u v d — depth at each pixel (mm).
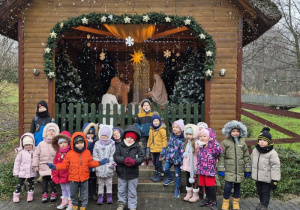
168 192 6504
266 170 5398
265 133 5445
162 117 8156
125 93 11477
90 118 8352
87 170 5461
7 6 7414
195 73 9172
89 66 11375
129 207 5492
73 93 9359
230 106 8094
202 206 5812
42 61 8094
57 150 5742
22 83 8094
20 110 8070
